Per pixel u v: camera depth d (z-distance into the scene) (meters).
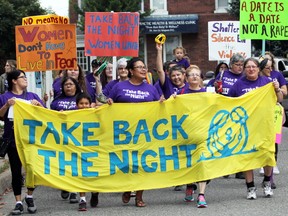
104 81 11.92
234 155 9.30
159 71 9.63
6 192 10.76
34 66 11.47
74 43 11.37
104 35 11.93
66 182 8.89
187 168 9.14
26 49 11.50
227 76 11.16
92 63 11.94
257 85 9.71
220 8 33.78
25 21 13.30
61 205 9.45
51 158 8.89
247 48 15.44
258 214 8.30
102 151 9.06
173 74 9.92
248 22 13.08
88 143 9.04
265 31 13.11
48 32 11.39
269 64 10.66
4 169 11.98
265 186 9.49
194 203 9.19
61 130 8.97
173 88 9.95
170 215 8.40
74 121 9.02
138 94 9.18
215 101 9.26
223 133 9.28
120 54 11.98
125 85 9.20
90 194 10.27
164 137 9.17
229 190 10.17
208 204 9.06
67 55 11.34
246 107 9.42
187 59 13.08
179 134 9.17
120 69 10.43
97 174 9.01
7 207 9.45
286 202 9.05
